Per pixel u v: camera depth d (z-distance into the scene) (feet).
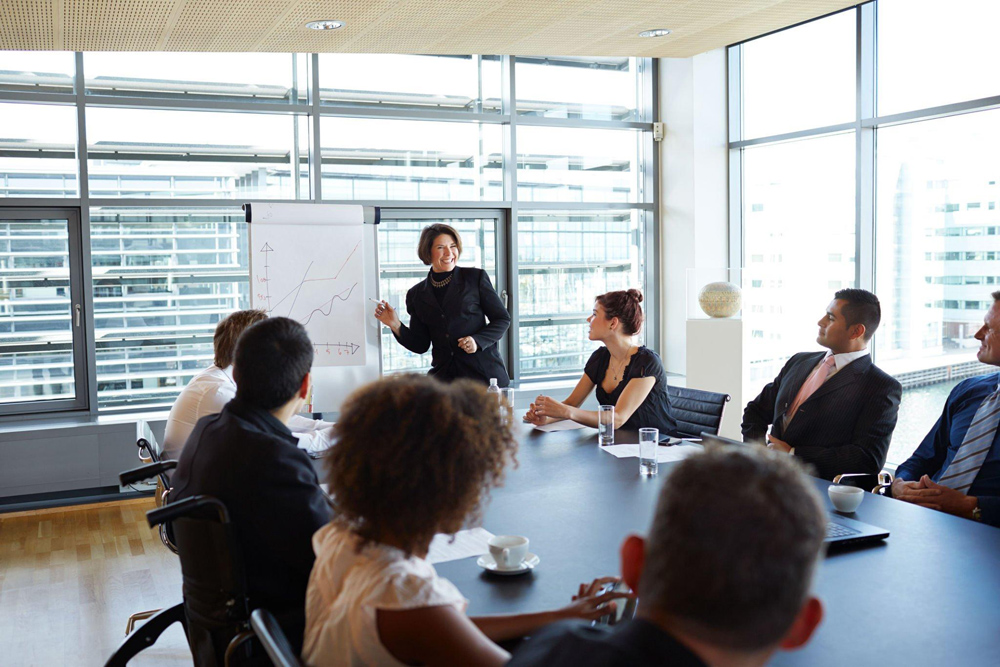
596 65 21.58
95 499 16.65
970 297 15.70
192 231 18.10
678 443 9.95
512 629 4.56
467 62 20.13
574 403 12.01
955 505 7.49
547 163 21.15
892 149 17.16
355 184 19.21
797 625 2.52
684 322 21.57
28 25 12.51
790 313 19.84
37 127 16.81
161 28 13.14
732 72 20.93
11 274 16.88
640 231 22.41
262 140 18.52
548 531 6.59
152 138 17.61
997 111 15.07
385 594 3.69
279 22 13.21
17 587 12.30
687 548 2.37
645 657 2.35
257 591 5.67
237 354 5.90
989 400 8.41
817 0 13.61
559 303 21.58
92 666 9.69
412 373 4.14
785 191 19.86
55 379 17.34
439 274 14.69
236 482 5.54
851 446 9.49
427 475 3.78
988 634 4.60
